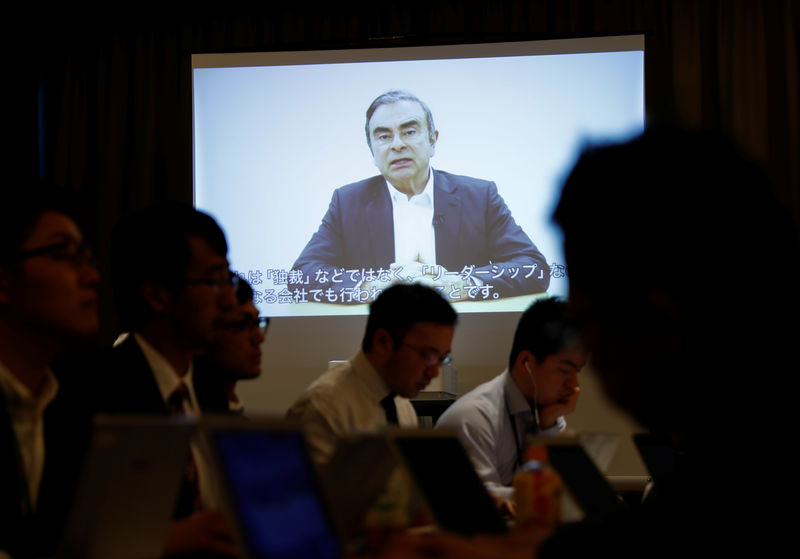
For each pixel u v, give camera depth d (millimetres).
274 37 5984
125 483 1123
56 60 6039
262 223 5734
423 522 1805
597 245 834
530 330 3154
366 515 1608
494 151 5645
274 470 1115
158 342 2053
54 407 1778
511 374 3211
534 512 1788
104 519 1128
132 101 6020
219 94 5797
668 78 5711
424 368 2682
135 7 5977
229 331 2643
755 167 834
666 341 813
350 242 5672
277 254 5719
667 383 821
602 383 877
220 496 1048
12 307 1636
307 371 5664
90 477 1104
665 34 5734
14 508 1448
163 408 1948
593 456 2043
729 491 780
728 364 801
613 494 1629
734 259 797
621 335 836
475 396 3184
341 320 5641
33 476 1659
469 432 3080
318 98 5754
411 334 2650
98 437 1092
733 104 5656
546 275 5547
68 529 1134
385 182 5680
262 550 1026
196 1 5980
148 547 1205
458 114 5676
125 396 1902
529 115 5637
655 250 805
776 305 797
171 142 5980
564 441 1652
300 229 5719
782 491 764
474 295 5578
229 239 5738
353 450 1373
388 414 2742
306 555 1082
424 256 5621
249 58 5793
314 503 1146
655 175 820
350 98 5746
